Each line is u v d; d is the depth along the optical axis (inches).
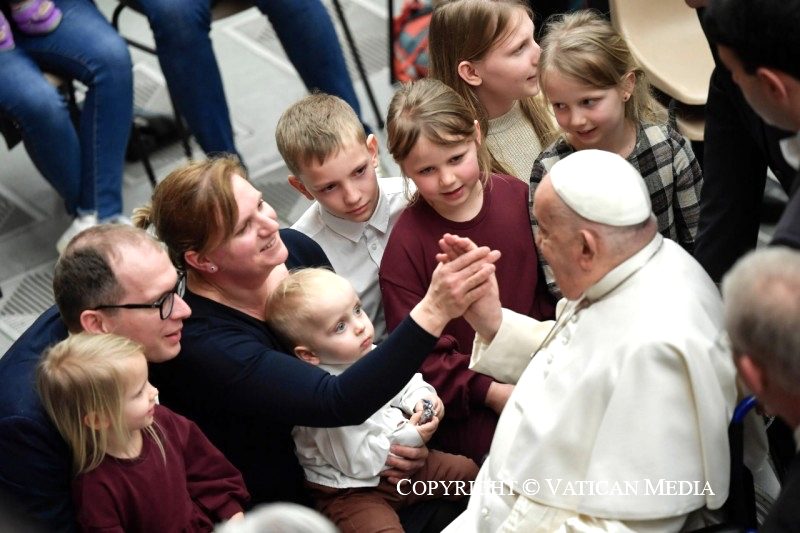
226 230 332.8
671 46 527.8
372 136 413.1
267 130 696.4
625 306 273.9
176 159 677.9
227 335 340.5
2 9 576.7
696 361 262.5
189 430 333.1
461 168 369.4
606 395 273.1
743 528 277.3
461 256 309.7
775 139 315.3
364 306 425.4
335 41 624.4
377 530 350.9
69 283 319.0
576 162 279.9
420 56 688.4
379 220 418.3
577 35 378.9
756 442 293.4
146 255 319.9
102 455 303.9
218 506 334.3
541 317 397.7
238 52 768.9
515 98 438.9
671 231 404.5
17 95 565.3
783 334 222.7
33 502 309.9
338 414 321.4
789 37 244.2
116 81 580.1
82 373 293.9
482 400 379.2
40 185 665.6
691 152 397.1
